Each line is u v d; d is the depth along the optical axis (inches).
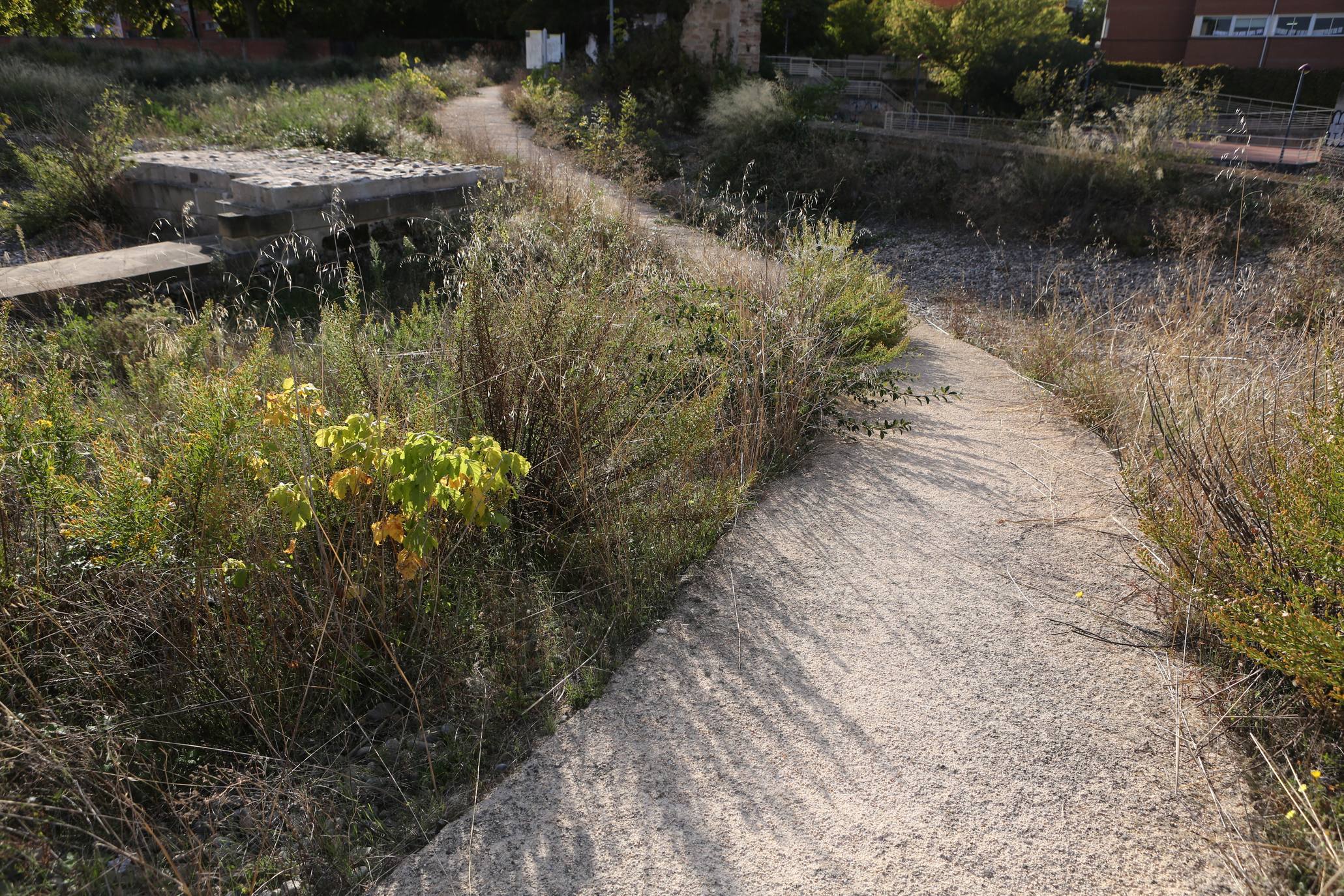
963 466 181.0
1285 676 107.1
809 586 134.7
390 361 147.6
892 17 1255.5
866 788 94.0
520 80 1067.3
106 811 86.7
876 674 113.3
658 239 329.7
